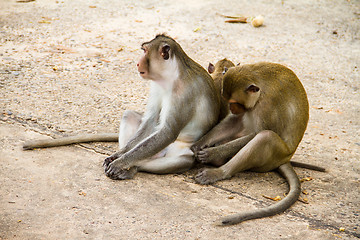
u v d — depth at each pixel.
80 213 7.66
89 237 7.05
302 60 17.16
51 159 9.38
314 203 8.73
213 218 7.86
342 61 17.38
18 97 12.13
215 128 9.60
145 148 8.98
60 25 18.50
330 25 21.25
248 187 9.12
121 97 12.96
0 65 14.10
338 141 11.62
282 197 8.80
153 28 19.12
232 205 8.37
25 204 7.75
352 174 10.05
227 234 7.42
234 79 8.87
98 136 10.31
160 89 9.29
